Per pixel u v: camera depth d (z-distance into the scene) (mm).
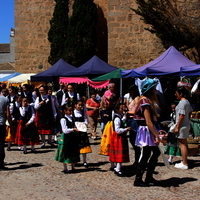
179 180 6125
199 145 8336
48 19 21250
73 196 5184
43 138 9898
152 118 5617
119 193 5348
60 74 14828
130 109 6805
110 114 7258
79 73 13938
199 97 12586
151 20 16359
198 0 16906
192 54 18391
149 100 5582
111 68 14258
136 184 5742
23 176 6508
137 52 19562
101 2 21109
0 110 7156
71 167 7094
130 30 19578
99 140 11062
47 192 5414
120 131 6262
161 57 12125
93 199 5031
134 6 19469
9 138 9344
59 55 20141
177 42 16469
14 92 9812
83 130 6609
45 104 9648
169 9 16438
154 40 19359
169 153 7453
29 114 9117
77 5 19906
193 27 15695
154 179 5855
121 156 6336
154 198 5074
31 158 8289
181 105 6938
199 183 5914
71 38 19828
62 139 6688
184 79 13344
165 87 13766
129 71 11922
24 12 21328
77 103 7699
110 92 9367
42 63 21312
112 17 19625
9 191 5492
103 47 21188
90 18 19859
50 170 6992
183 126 6984
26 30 21344
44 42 21266
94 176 6469
